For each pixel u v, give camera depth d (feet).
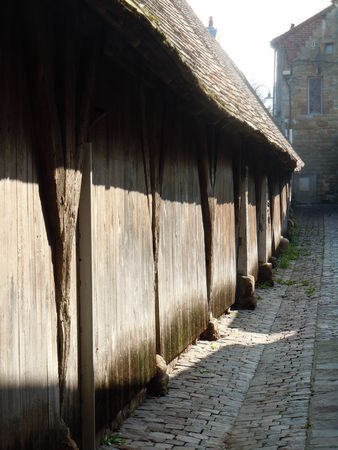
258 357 24.23
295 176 100.58
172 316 21.48
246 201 35.14
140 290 18.16
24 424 11.39
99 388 15.01
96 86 14.88
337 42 98.22
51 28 12.26
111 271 15.90
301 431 15.98
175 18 27.66
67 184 12.96
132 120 17.76
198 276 25.26
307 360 22.94
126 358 16.93
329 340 25.86
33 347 11.83
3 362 10.75
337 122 98.68
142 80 17.24
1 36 10.72
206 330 26.53
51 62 12.23
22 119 11.58
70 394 13.66
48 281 12.53
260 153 41.14
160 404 18.52
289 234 63.98
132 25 12.57
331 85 98.78
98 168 15.14
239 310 33.24
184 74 16.08
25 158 11.69
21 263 11.45
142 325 18.29
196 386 20.33
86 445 14.29
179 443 15.72
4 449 10.66
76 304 14.11
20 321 11.36
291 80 99.55
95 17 13.16
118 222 16.49
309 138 99.71
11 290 11.07
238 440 16.02
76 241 14.19
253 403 18.94
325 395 18.66
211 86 22.22
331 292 37.63
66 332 13.12
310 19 98.89
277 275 45.14
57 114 12.48
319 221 78.69
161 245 20.39
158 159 19.98
